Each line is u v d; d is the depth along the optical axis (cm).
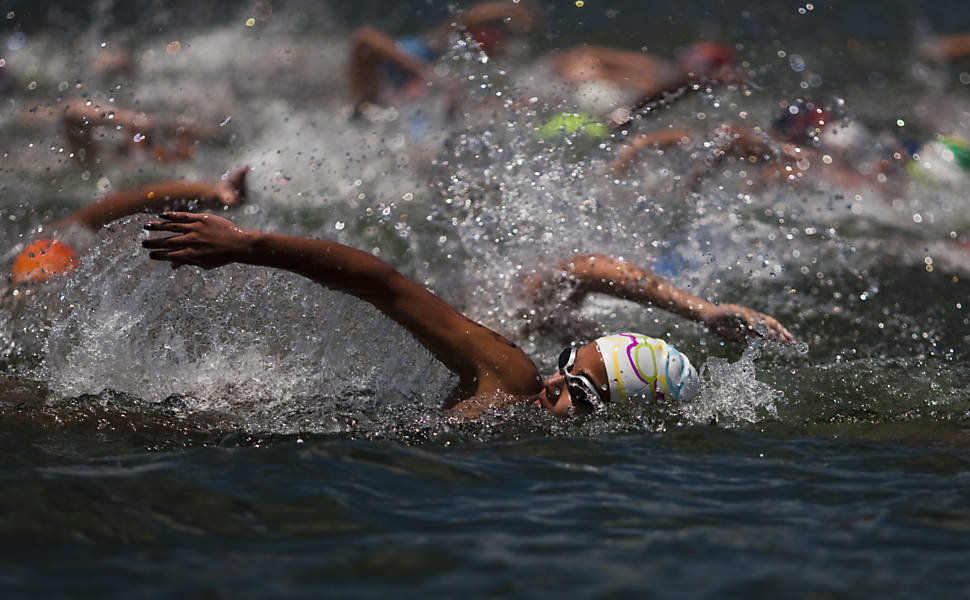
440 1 6294
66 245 2011
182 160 3616
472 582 1085
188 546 1169
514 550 1179
